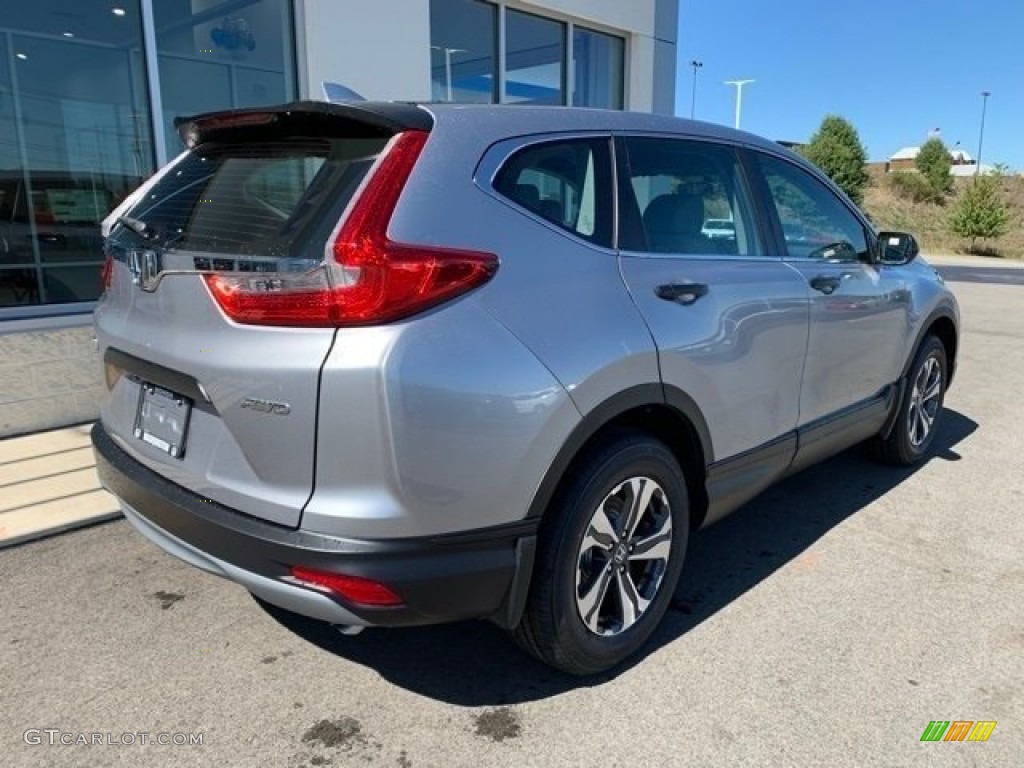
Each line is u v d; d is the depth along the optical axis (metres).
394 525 2.02
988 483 4.41
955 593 3.19
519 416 2.14
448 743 2.32
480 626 2.96
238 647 2.79
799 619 2.99
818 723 2.41
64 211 5.43
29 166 5.27
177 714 2.43
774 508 4.07
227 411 2.13
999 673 2.66
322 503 2.01
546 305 2.26
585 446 2.45
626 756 2.27
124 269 2.58
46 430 5.02
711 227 3.01
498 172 2.31
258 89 5.98
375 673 2.65
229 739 2.33
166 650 2.76
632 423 2.68
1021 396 6.48
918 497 4.21
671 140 2.94
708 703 2.50
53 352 4.97
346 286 1.95
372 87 6.32
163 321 2.34
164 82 5.60
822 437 3.54
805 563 3.45
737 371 2.89
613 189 2.64
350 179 2.13
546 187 2.45
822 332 3.39
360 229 1.98
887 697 2.53
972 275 21.92
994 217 36.50
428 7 6.61
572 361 2.26
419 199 2.10
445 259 2.05
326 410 1.97
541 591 2.36
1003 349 8.66
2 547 3.49
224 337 2.12
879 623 2.96
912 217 44.69
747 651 2.78
